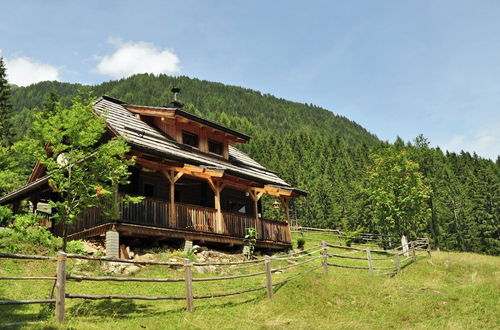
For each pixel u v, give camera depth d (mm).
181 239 19344
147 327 9758
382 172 30016
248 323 11031
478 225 64875
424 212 29406
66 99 142250
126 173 14344
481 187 71250
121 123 21031
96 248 17016
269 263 13875
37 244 15734
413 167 29500
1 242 15258
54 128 13508
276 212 49750
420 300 14000
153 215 18359
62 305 9117
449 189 73312
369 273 18578
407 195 28766
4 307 10289
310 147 116812
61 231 20359
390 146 30797
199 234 19844
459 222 66500
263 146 107000
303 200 69188
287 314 12234
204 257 19188
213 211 21219
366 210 54875
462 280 19562
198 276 16219
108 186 13992
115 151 14094
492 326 11656
